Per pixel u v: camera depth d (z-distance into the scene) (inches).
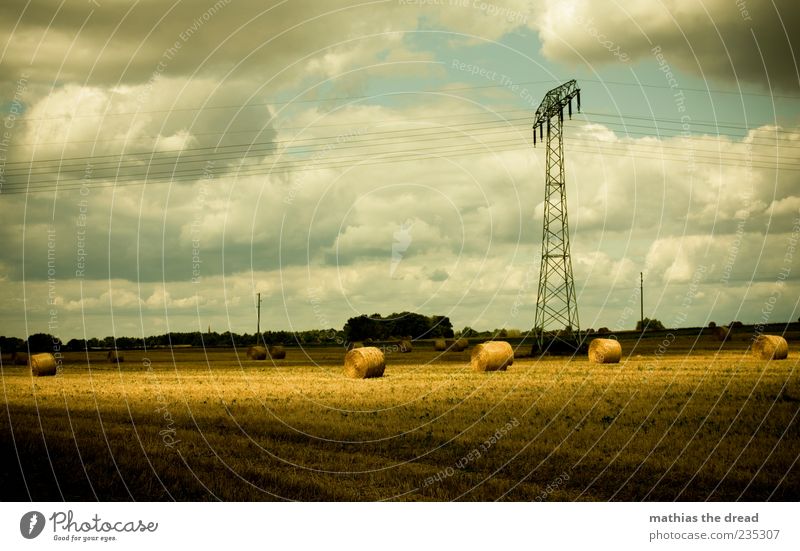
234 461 653.9
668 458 628.1
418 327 3617.1
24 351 2824.8
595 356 1748.3
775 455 631.2
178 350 4010.8
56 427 829.8
